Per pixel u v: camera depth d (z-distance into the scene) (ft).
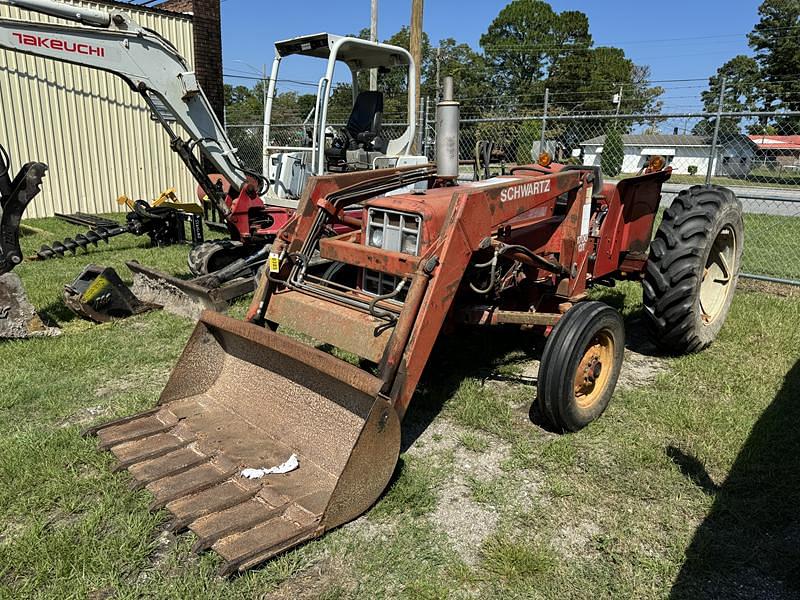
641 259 15.65
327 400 10.17
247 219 20.86
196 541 8.25
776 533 8.96
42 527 8.70
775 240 33.81
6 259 15.39
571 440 11.39
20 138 36.27
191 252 21.52
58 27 16.98
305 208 11.71
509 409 12.64
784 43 150.10
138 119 40.78
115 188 40.65
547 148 16.15
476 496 9.77
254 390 11.17
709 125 50.78
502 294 13.53
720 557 8.46
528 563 8.27
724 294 16.14
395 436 9.10
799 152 65.21
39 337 15.94
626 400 13.01
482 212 10.12
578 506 9.59
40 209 37.58
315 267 13.12
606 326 11.45
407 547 8.61
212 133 20.27
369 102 20.65
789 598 7.77
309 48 18.89
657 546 8.73
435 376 14.11
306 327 10.63
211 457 9.90
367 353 9.68
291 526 8.48
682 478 10.25
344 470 8.54
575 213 12.64
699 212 14.01
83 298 16.88
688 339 14.66
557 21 179.93
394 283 11.03
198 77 42.19
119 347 15.69
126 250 27.71
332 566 8.25
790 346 15.83
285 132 22.95
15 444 10.81
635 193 15.71
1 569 8.02
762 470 10.40
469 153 44.47
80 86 37.99
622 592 7.86
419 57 30.45
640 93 172.14
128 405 12.36
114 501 9.17
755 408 12.54
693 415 12.14
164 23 40.16
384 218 10.74
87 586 7.76
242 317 17.65
